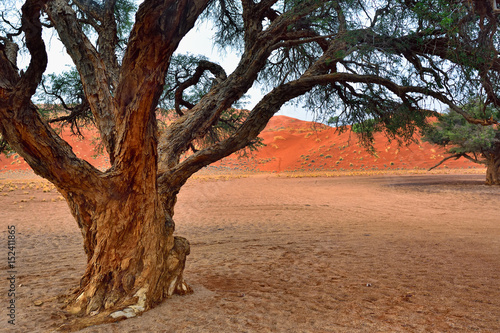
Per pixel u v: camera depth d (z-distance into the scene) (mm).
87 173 3717
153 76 3264
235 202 18766
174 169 4656
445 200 18234
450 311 3961
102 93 4410
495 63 4648
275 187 28219
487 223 11555
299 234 10156
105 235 4012
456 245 8133
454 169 60281
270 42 4852
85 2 5109
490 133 22250
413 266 6277
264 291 4906
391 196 20781
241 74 5031
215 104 5051
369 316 3828
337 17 5371
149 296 4043
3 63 3293
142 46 3078
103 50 4973
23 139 3303
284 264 6723
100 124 4441
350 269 6203
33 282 5551
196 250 8234
